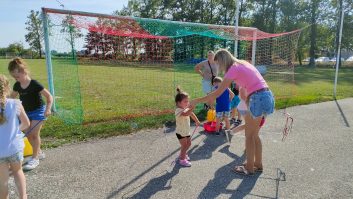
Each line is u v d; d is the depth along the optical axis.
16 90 4.62
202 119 7.85
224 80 4.31
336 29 42.53
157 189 4.11
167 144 5.90
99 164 4.86
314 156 5.50
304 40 44.62
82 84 14.16
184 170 4.74
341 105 10.73
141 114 8.03
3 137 3.24
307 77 24.05
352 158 5.46
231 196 3.98
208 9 48.19
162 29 9.44
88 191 4.02
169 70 19.20
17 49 78.88
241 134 6.66
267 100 4.24
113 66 18.12
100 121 7.27
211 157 5.32
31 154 5.07
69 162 4.91
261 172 4.73
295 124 7.84
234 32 9.61
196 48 17.83
